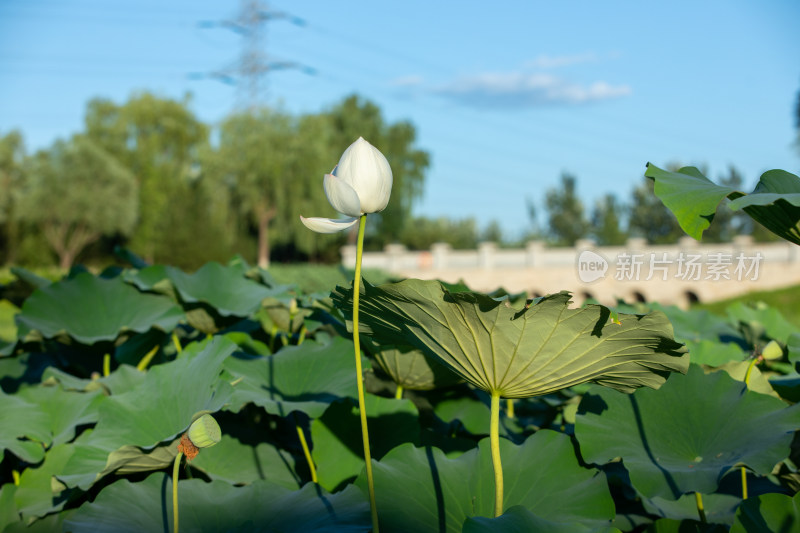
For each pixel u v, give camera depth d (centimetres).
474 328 123
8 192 3941
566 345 122
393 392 204
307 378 194
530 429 209
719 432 154
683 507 169
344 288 130
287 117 3725
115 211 3950
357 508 141
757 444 142
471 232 5497
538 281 2722
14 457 180
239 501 151
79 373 257
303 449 187
